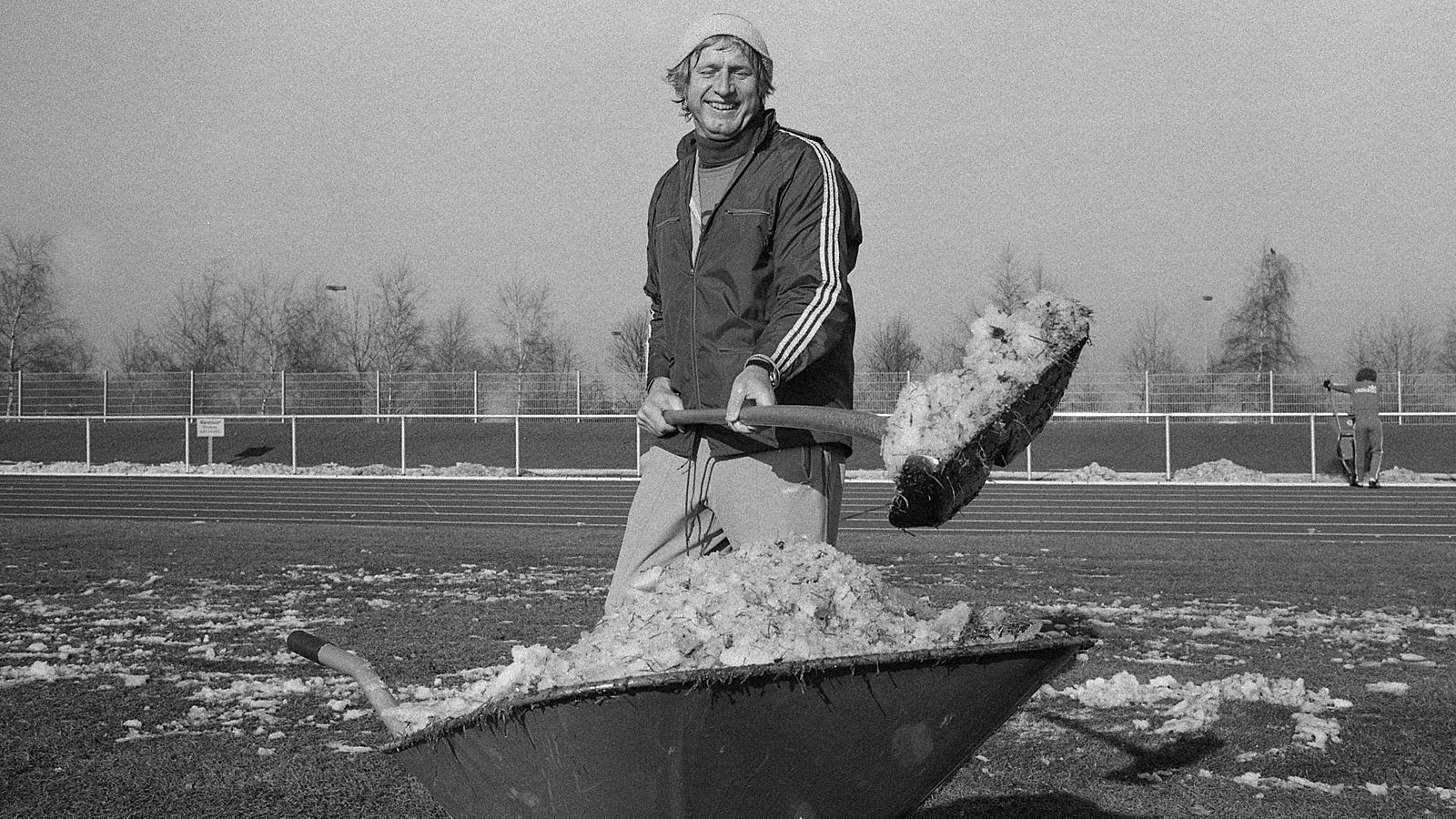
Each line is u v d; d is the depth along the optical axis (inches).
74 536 669.9
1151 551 591.5
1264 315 2034.9
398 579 457.4
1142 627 332.2
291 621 343.9
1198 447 1389.0
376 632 322.0
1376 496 997.8
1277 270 2032.5
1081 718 220.2
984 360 95.3
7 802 167.5
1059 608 371.6
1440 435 1389.0
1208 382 1430.9
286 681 253.4
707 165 146.9
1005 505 945.5
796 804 95.6
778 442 139.3
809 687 89.3
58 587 428.1
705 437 144.6
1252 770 185.3
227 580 452.4
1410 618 353.7
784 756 92.4
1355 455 1082.1
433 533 705.6
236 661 279.4
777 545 115.3
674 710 89.1
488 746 98.5
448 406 1603.1
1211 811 163.6
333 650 126.3
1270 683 248.5
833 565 111.3
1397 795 171.3
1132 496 1011.3
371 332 2199.8
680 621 101.7
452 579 456.8
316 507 990.4
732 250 141.7
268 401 1632.6
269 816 160.6
